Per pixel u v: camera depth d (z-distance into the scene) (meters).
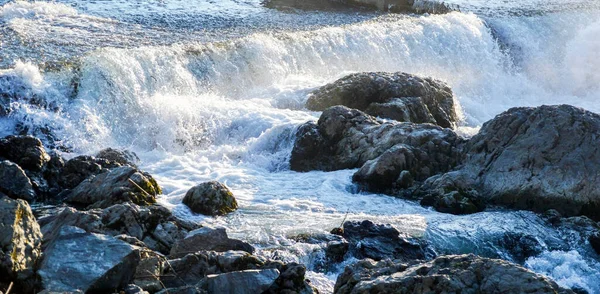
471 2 49.16
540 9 47.31
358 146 24.33
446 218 19.77
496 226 19.03
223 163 24.61
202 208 19.36
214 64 30.61
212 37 35.25
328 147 24.78
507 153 21.88
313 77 33.59
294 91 30.30
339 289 13.08
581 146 21.36
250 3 44.34
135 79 27.97
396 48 37.03
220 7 42.59
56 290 11.66
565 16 46.28
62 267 12.05
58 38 32.78
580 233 19.31
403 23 38.78
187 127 26.77
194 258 13.64
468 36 40.06
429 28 38.97
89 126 26.08
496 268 12.12
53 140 25.23
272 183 22.73
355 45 35.62
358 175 22.52
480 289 11.93
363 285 12.37
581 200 20.73
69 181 21.30
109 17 37.88
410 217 19.69
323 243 16.91
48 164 21.44
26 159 21.11
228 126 27.02
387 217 19.61
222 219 18.94
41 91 26.11
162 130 26.58
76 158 21.80
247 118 27.11
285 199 21.06
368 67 35.78
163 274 13.19
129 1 42.22
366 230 17.83
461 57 39.28
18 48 30.50
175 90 29.12
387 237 17.67
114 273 12.13
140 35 34.66
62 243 12.48
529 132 21.98
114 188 19.52
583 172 20.95
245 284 12.55
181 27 36.97
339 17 42.50
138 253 12.46
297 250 16.28
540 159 21.39
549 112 22.09
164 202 19.98
